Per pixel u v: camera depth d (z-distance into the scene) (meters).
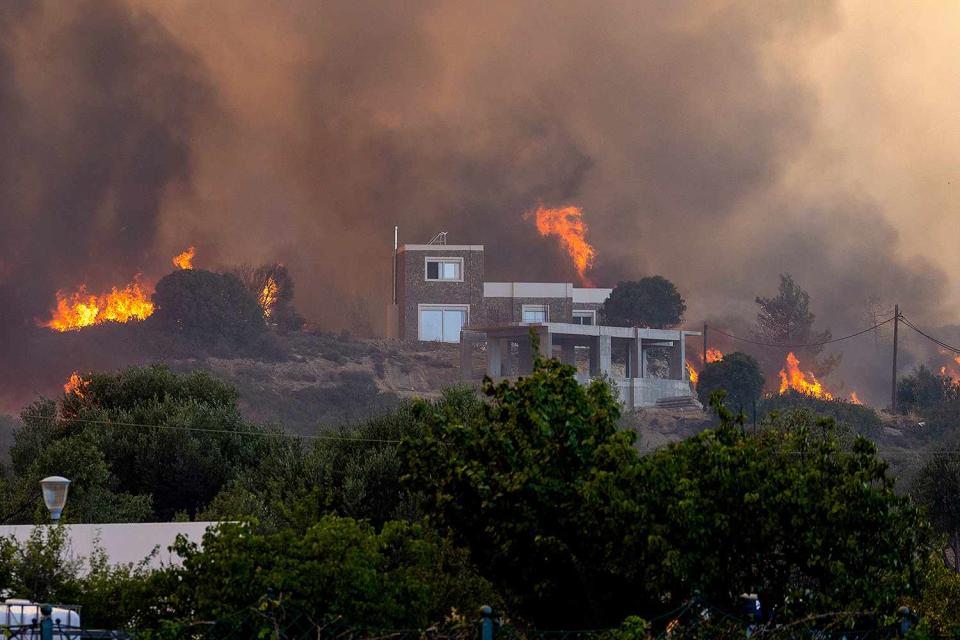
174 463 161.12
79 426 167.62
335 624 46.53
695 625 43.22
